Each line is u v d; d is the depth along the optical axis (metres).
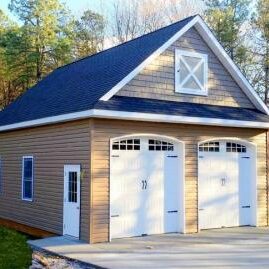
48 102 16.27
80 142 13.40
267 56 33.81
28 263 9.62
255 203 16.38
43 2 34.66
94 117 12.87
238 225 16.14
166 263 10.43
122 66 14.98
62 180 14.26
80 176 13.26
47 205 15.11
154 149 14.33
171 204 14.57
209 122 14.55
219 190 15.72
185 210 14.62
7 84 36.91
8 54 34.41
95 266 10.20
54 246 12.37
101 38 40.19
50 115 14.29
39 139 15.81
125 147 13.73
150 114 13.38
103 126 13.16
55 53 35.28
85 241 12.89
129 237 13.66
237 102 16.52
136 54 15.39
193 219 14.77
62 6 35.81
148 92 14.48
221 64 16.23
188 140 14.85
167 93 14.92
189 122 14.29
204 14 36.19
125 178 13.66
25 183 16.83
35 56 34.47
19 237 11.52
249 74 34.47
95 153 12.95
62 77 19.11
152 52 14.45
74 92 15.32
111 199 13.34
